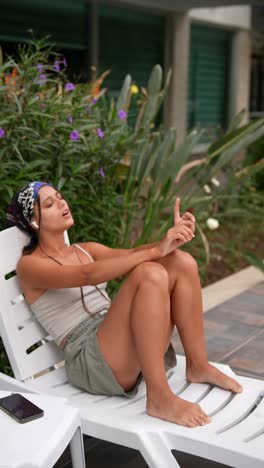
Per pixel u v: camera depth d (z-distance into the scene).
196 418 2.25
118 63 7.58
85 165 3.51
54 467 2.54
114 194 4.07
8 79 3.62
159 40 8.19
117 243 4.36
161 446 2.14
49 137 3.51
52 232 2.62
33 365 2.61
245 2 6.99
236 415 2.35
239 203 6.78
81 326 2.59
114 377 2.45
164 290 2.34
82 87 3.90
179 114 8.45
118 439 2.19
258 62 10.95
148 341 2.31
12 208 2.64
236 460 2.05
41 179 3.57
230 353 3.59
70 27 6.84
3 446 1.82
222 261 5.95
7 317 2.53
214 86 9.47
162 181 4.37
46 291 2.58
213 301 4.53
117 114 4.16
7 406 2.00
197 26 8.88
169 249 2.46
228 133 4.80
